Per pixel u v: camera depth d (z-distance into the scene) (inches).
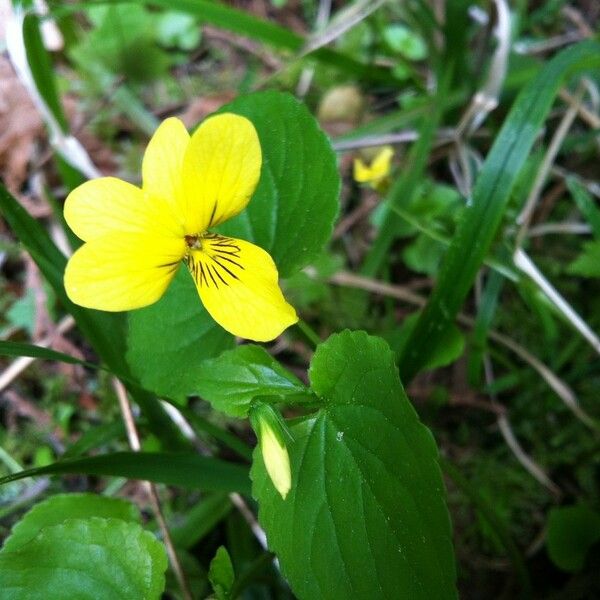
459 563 4.0
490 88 4.5
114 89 5.2
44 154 5.0
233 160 2.2
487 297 4.0
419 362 3.5
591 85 4.8
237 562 3.7
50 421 4.3
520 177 4.6
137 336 3.1
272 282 2.3
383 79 5.2
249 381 2.6
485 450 4.4
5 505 4.0
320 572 2.4
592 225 4.2
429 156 5.1
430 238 4.6
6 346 2.8
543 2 5.9
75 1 5.2
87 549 2.7
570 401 4.2
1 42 4.8
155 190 2.4
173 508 4.1
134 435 3.5
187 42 5.7
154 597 2.6
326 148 3.1
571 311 4.0
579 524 3.7
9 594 2.6
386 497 2.3
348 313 4.5
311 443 2.4
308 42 4.7
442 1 5.8
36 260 3.2
